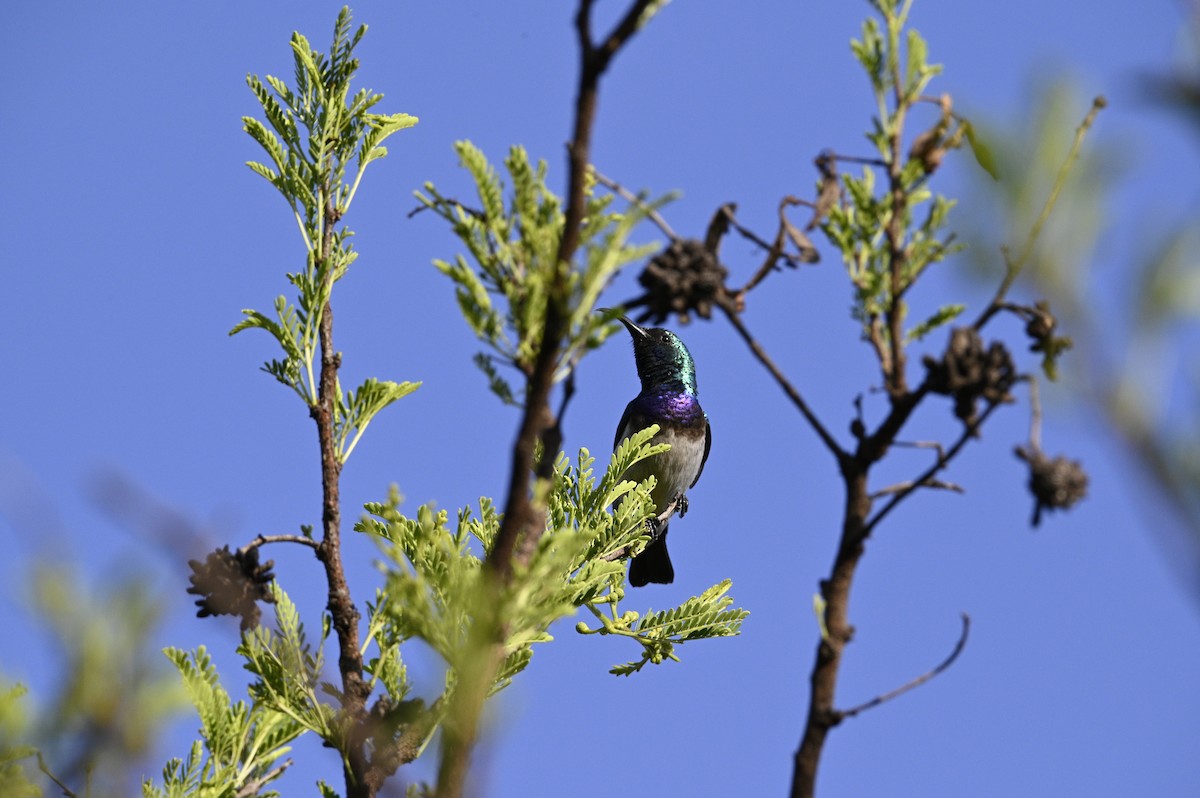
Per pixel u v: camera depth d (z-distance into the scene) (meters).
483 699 6.00
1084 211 4.91
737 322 6.36
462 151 6.50
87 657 5.54
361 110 10.50
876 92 7.40
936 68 7.38
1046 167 4.98
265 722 8.75
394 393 9.53
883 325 7.17
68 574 5.50
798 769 5.72
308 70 10.58
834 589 6.00
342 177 10.38
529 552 6.23
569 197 5.88
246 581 7.32
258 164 10.20
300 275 9.67
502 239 6.50
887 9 7.46
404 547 8.45
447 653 6.53
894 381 6.70
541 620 7.14
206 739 8.50
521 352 6.27
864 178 8.05
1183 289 4.18
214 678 8.60
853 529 6.08
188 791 8.44
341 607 8.27
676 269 6.13
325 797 8.19
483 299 6.30
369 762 7.59
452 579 6.71
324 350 9.44
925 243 7.21
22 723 5.71
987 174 5.05
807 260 6.82
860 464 6.18
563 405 6.11
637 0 5.66
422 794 5.93
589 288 6.02
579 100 5.79
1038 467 5.74
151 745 5.61
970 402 5.93
